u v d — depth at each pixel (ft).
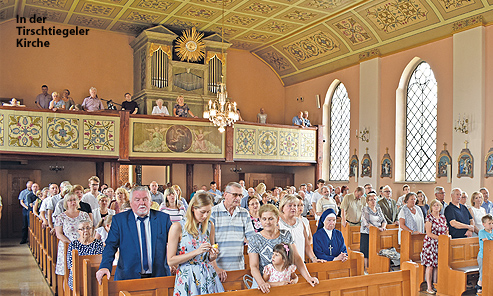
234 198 16.42
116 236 14.06
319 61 59.16
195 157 49.44
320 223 18.84
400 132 49.11
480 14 39.81
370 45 51.37
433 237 25.16
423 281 27.40
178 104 51.62
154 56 54.24
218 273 14.83
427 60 45.70
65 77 54.75
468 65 40.75
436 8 42.22
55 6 49.03
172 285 14.20
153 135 47.42
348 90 55.67
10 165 51.78
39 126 42.55
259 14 50.88
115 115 45.73
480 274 23.27
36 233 35.78
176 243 13.60
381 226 28.58
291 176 64.28
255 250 14.33
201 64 57.00
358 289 14.62
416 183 46.44
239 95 64.28
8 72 51.98
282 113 67.10
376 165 50.70
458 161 41.60
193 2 47.93
